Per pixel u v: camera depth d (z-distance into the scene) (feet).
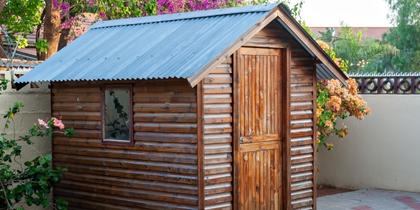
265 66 29.19
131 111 28.91
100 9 48.42
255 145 28.78
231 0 52.29
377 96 43.37
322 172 45.88
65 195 32.42
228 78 27.48
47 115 33.55
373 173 43.70
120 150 29.60
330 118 41.55
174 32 30.25
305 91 31.09
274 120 29.68
